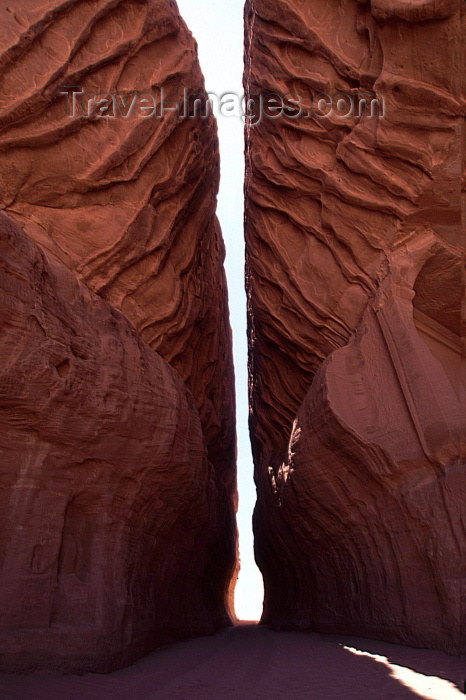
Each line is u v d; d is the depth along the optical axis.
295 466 9.45
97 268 7.84
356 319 8.83
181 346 10.76
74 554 6.08
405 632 6.73
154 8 9.35
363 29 8.77
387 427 7.29
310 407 8.87
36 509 5.65
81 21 8.16
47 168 7.48
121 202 8.48
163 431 7.65
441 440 6.61
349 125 9.02
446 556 6.17
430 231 7.85
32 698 4.10
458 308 7.49
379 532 7.55
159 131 9.29
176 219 10.12
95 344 6.73
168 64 9.80
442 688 4.32
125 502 6.98
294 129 10.04
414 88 7.55
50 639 5.25
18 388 5.47
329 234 9.51
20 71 7.22
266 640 9.59
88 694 4.49
